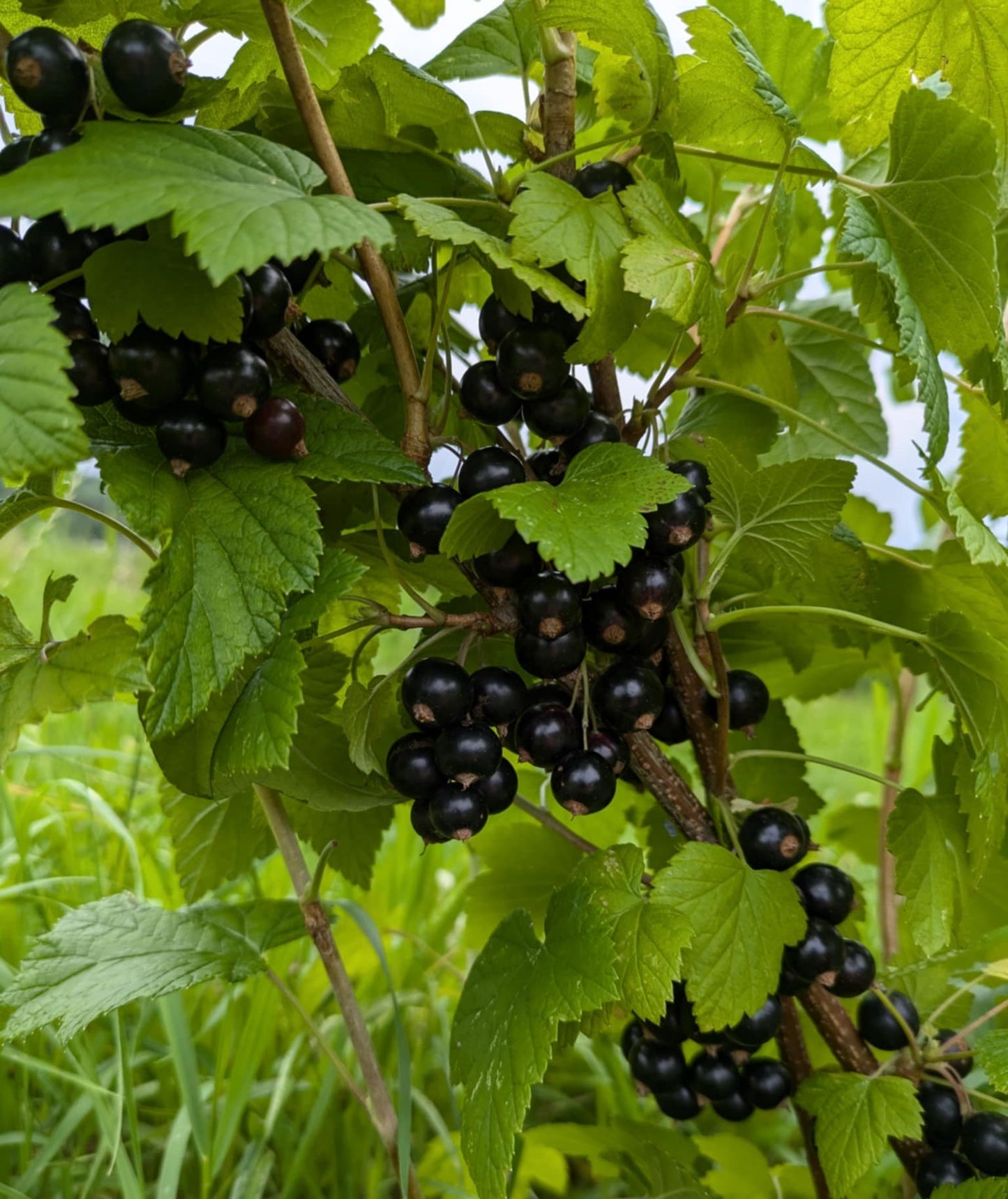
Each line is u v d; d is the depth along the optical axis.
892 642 0.26
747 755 0.21
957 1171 0.21
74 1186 0.29
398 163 0.21
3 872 0.35
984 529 0.19
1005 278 0.26
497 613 0.19
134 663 0.17
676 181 0.20
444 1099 0.34
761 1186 0.28
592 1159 0.29
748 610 0.20
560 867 0.26
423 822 0.19
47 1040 0.31
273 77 0.20
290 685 0.15
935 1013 0.22
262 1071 0.32
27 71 0.15
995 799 0.21
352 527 0.22
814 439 0.31
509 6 0.23
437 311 0.19
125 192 0.13
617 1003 0.19
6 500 0.18
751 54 0.18
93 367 0.16
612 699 0.19
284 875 0.36
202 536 0.16
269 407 0.16
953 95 0.23
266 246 0.13
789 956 0.20
